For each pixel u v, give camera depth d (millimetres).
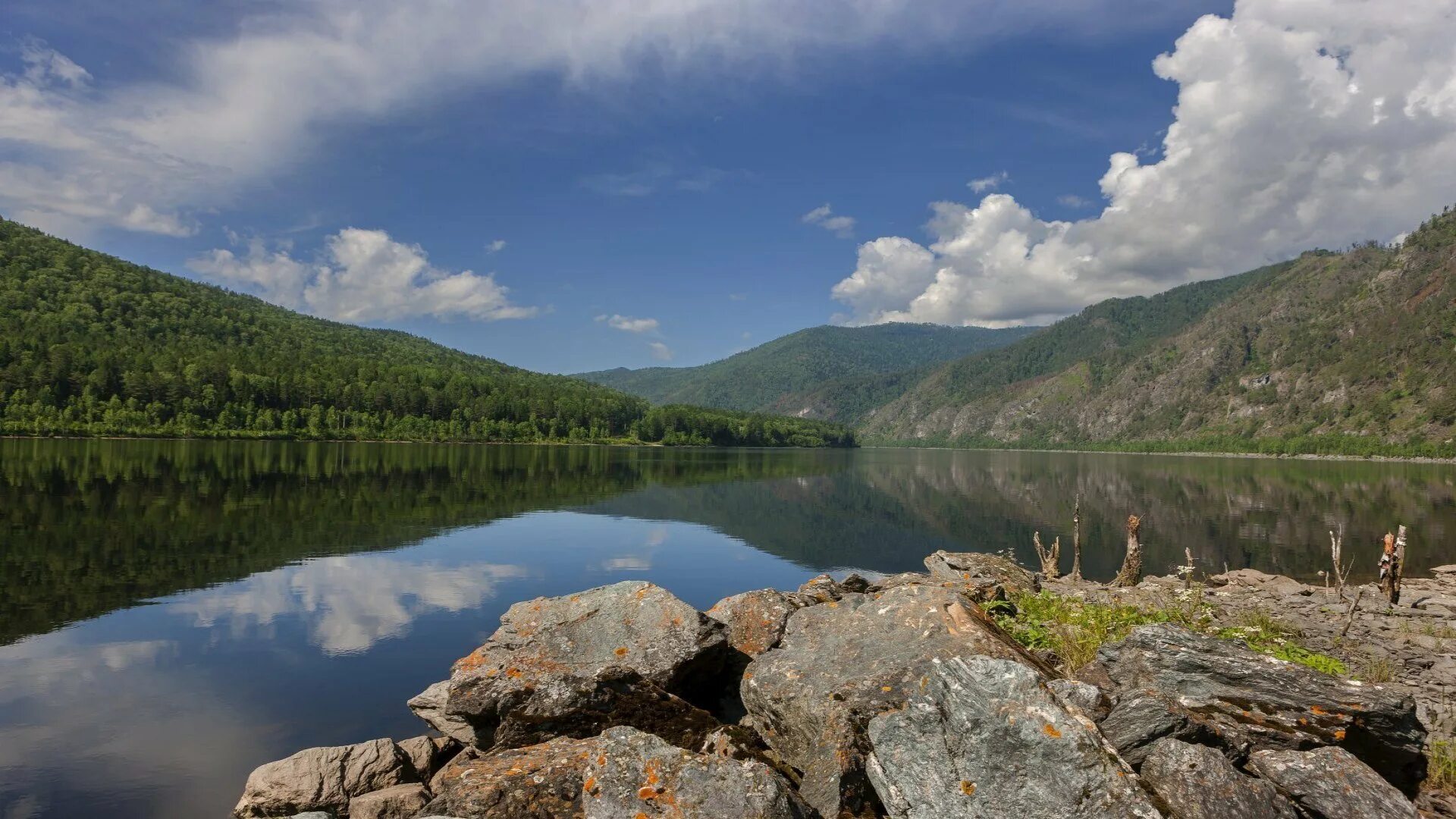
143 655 17062
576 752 7785
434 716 11625
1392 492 83375
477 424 166375
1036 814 6074
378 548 32719
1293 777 6953
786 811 6691
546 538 37750
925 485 89625
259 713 13695
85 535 33250
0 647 17562
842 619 10398
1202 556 38312
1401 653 13547
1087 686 8031
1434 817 7199
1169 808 6293
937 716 6902
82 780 10977
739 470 107312
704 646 10766
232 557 29594
